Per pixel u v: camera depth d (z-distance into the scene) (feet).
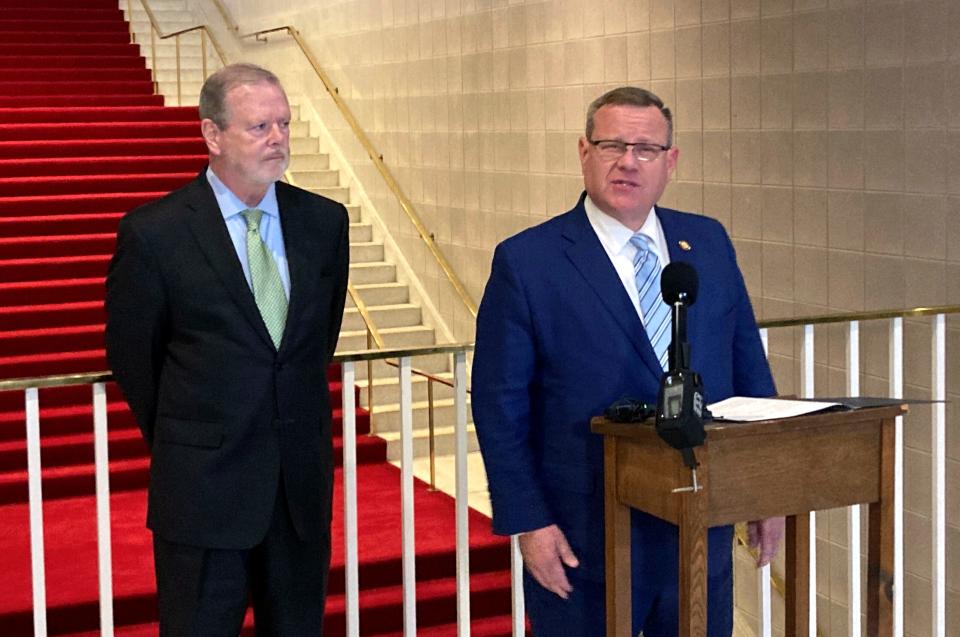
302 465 10.57
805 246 19.72
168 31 45.73
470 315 30.68
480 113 29.60
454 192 31.12
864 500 9.36
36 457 11.56
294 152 38.14
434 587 19.76
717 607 9.84
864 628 18.99
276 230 10.66
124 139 36.32
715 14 21.42
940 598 13.98
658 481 8.97
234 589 10.48
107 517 11.82
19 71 39.47
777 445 9.00
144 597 18.19
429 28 31.63
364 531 21.22
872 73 18.16
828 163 19.13
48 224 31.30
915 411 17.75
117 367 10.46
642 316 9.72
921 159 17.40
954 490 17.30
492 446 9.63
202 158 35.60
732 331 10.21
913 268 17.67
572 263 9.66
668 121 9.61
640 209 9.62
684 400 8.44
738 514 8.93
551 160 26.96
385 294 33.37
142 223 10.18
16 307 28.25
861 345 18.67
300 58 39.50
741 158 21.04
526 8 27.40
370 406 27.66
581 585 9.74
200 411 10.25
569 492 9.65
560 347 9.62
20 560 19.70
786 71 19.88
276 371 10.39
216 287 10.21
